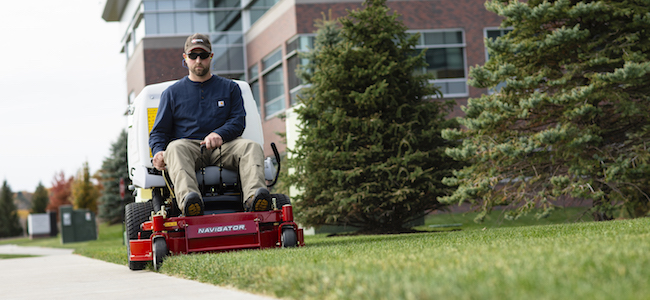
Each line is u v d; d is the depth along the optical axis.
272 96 29.89
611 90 13.29
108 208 45.53
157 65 32.34
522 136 14.09
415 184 15.16
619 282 2.65
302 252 5.52
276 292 3.59
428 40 26.92
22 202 120.38
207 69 7.32
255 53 31.48
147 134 7.76
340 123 15.34
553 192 13.62
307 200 16.34
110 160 45.94
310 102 16.30
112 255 11.34
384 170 14.98
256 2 32.25
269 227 7.23
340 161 15.45
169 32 32.56
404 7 26.81
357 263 3.97
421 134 15.59
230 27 32.81
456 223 20.55
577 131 13.48
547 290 2.51
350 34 16.00
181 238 6.77
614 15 13.47
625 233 5.83
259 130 8.30
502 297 2.42
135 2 33.78
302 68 23.73
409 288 2.67
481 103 14.36
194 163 6.95
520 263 3.39
